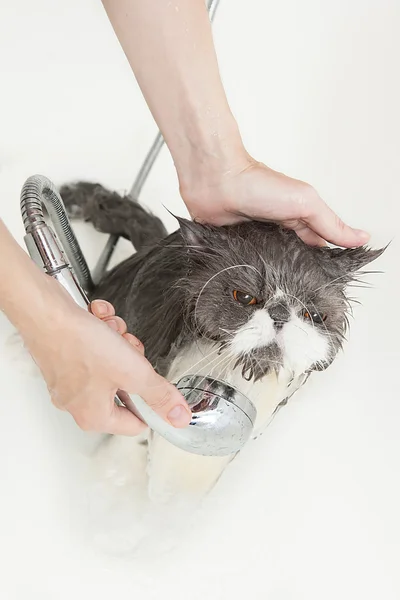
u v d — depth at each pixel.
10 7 1.49
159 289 1.09
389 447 1.46
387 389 1.51
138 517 1.27
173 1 0.90
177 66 0.94
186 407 0.80
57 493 1.29
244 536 1.34
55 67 1.57
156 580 1.29
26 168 1.58
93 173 1.62
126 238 1.43
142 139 1.65
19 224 1.53
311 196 0.98
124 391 0.81
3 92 1.55
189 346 0.97
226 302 0.91
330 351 0.95
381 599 1.32
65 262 0.84
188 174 1.04
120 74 1.61
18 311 0.71
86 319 0.73
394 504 1.41
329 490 1.42
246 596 1.30
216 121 0.97
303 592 1.31
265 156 1.69
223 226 1.00
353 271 0.99
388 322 1.56
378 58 1.61
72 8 1.53
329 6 1.61
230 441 0.85
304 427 1.47
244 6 1.61
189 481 1.21
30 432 1.32
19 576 1.24
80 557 1.27
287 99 1.68
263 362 0.89
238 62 1.66
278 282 0.89
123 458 1.24
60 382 0.78
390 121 1.62
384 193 1.62
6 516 1.27
